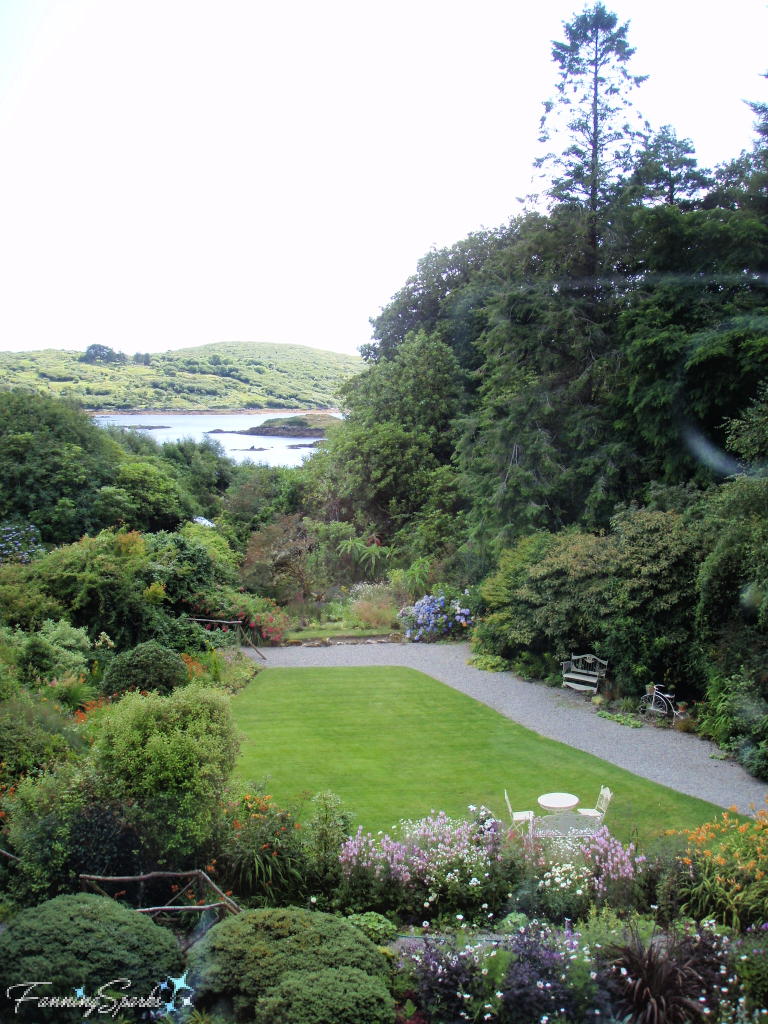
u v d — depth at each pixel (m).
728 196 15.98
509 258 18.73
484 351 20.66
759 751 9.62
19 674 10.62
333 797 7.24
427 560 20.62
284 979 4.83
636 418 15.98
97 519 21.94
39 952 4.81
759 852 6.48
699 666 11.85
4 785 7.19
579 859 6.72
